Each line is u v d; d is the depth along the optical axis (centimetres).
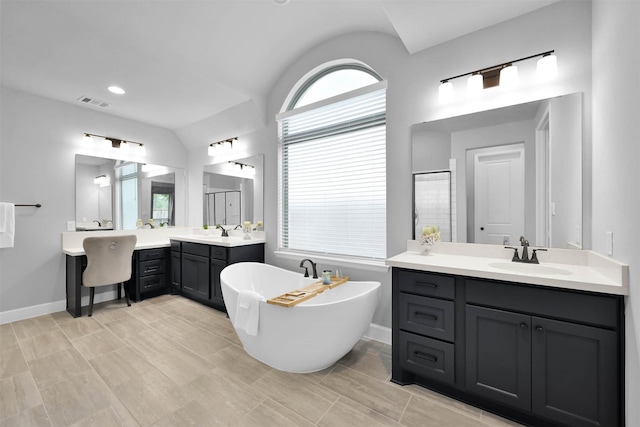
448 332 164
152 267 362
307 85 310
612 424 123
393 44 239
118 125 374
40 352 221
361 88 252
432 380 176
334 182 283
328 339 185
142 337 249
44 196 311
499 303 149
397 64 237
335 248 283
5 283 285
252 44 261
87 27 214
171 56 254
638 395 109
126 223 377
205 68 277
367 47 252
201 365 204
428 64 222
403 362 180
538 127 180
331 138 286
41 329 265
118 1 196
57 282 317
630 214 116
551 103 175
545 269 160
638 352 110
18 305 292
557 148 174
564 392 132
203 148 423
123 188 376
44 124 312
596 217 155
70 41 227
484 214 200
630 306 116
